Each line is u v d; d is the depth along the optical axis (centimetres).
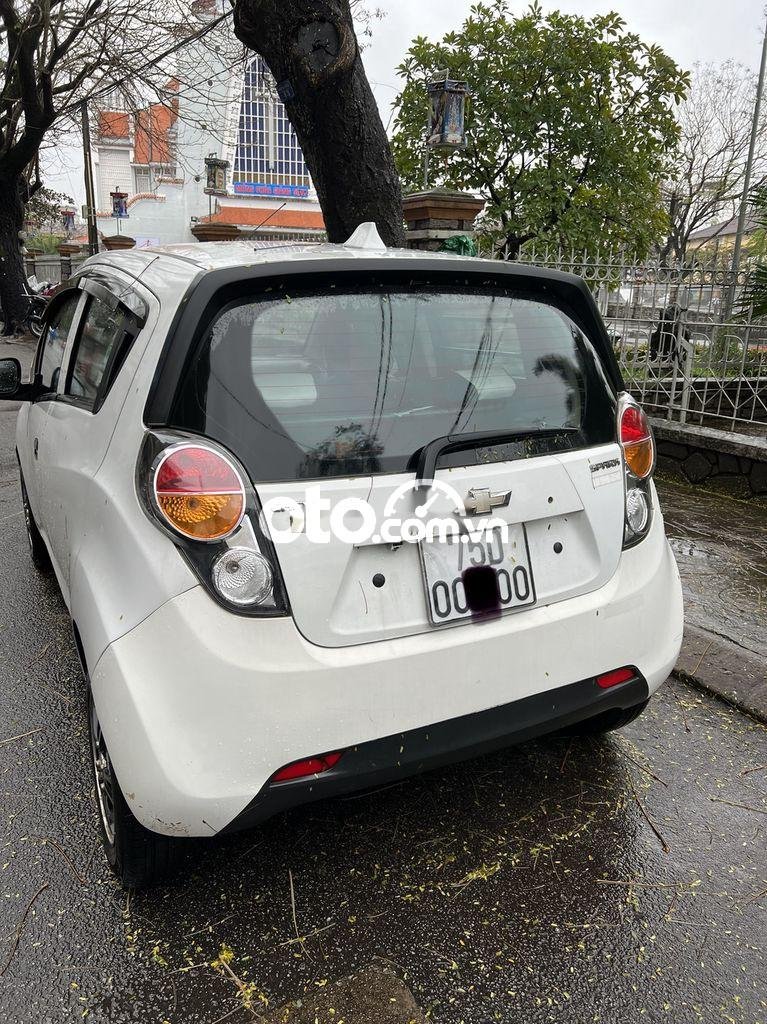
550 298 231
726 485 584
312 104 579
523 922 203
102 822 224
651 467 236
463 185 1096
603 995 183
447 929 201
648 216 1111
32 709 299
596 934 200
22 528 510
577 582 213
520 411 212
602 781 259
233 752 175
